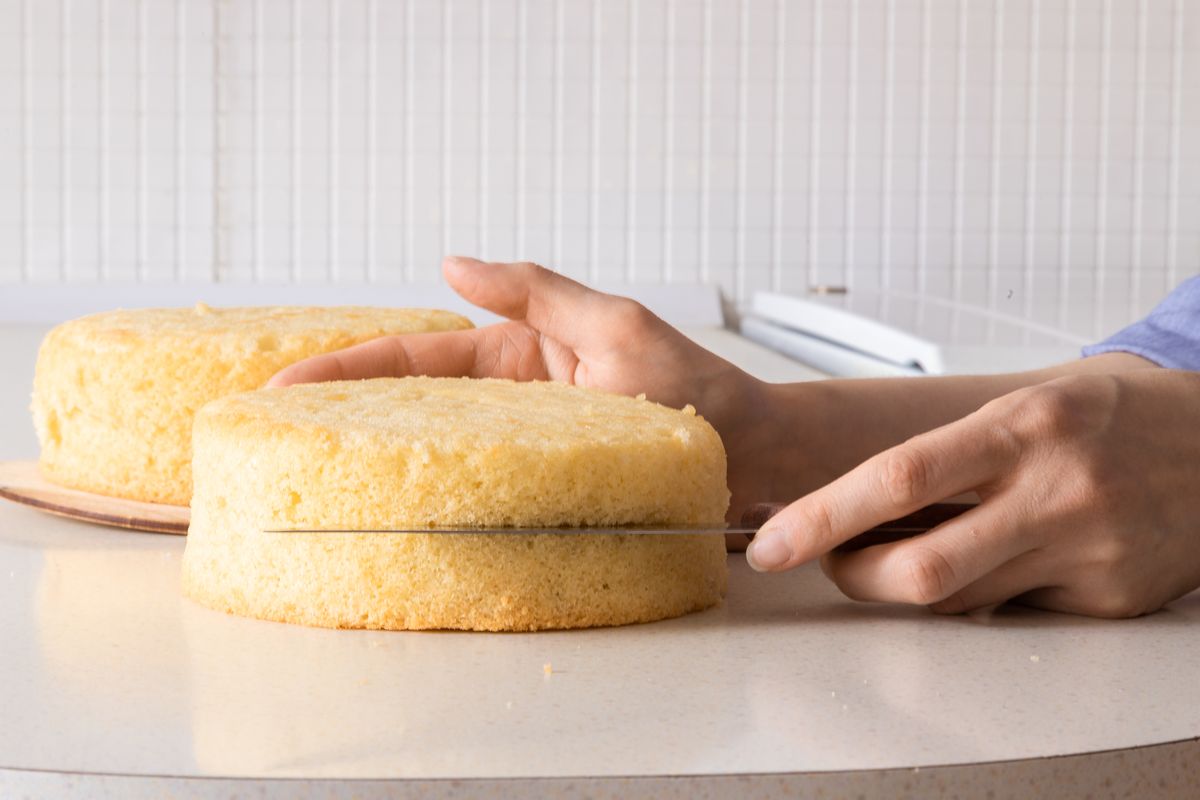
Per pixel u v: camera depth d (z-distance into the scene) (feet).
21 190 6.75
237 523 2.27
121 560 2.53
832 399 2.76
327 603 2.23
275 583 2.24
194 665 2.09
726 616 2.31
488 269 2.62
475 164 6.91
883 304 7.04
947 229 7.16
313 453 2.23
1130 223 7.24
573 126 6.95
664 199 7.01
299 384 2.51
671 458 2.30
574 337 2.64
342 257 6.89
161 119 6.77
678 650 2.16
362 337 2.84
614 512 2.26
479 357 2.71
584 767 1.84
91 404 2.83
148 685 2.03
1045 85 7.14
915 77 7.07
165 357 2.78
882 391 2.79
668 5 6.94
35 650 2.13
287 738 1.90
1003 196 7.18
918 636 2.23
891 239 7.13
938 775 1.84
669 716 1.96
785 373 4.66
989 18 7.09
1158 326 2.90
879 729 1.93
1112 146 7.20
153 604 2.31
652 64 6.96
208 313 3.04
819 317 5.45
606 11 6.91
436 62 6.86
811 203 7.09
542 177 6.96
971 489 2.29
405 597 2.21
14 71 6.70
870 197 7.11
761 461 2.72
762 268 7.09
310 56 6.81
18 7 6.67
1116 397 2.34
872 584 2.29
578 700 2.00
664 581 2.29
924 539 2.27
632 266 7.02
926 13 7.06
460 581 2.22
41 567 2.48
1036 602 2.36
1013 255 7.20
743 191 7.05
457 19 6.85
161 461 2.79
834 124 7.06
